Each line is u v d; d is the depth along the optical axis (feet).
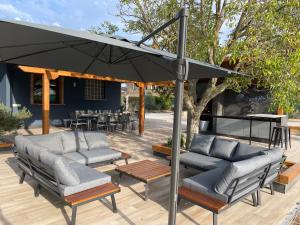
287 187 13.96
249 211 11.71
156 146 20.97
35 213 10.70
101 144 17.33
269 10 13.75
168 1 17.13
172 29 17.52
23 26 7.07
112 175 15.79
